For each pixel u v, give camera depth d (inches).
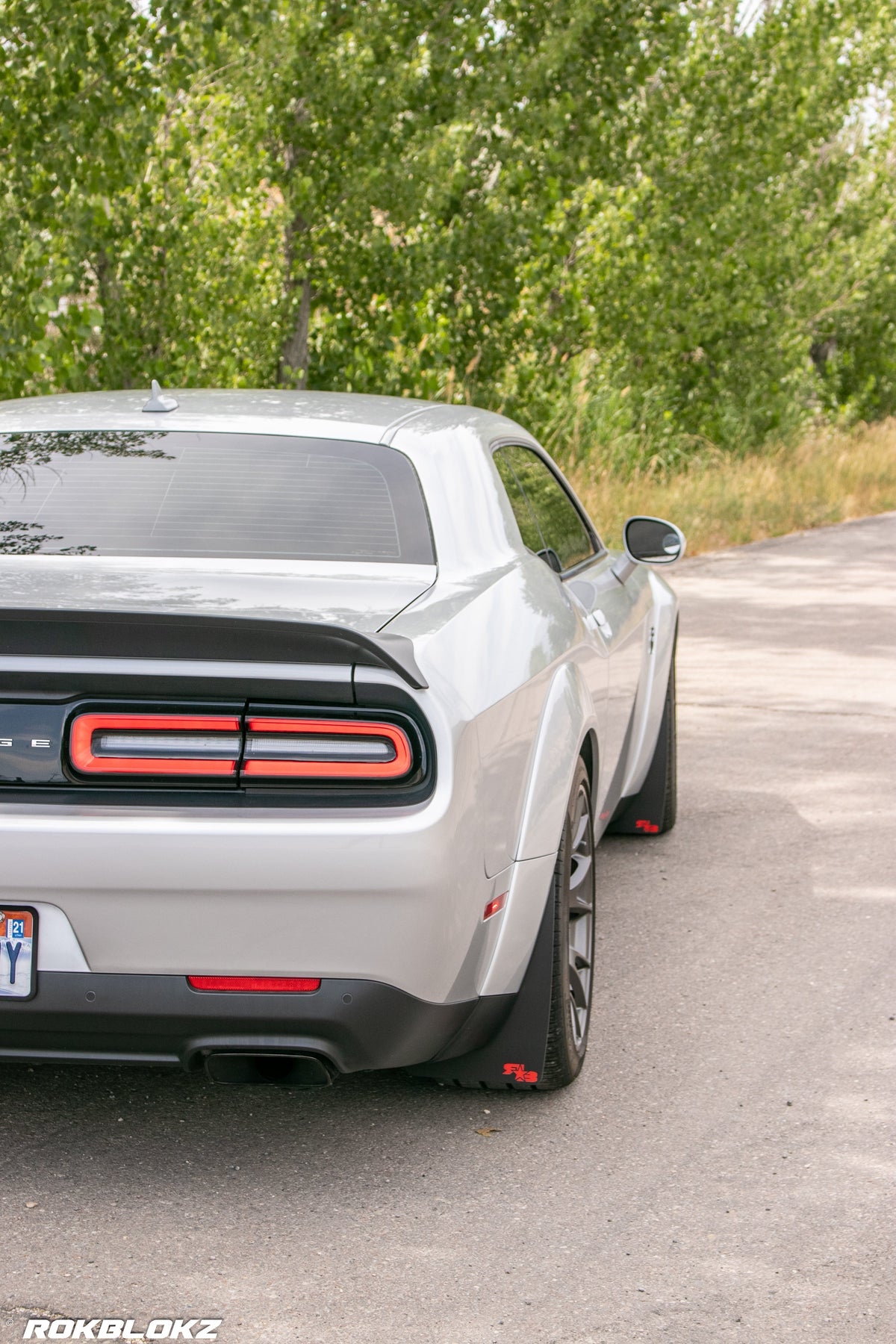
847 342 1205.7
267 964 110.4
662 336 796.0
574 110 591.2
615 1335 101.7
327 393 174.4
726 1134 133.6
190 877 108.3
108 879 108.7
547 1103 139.9
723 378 875.4
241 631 106.4
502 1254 112.6
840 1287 108.4
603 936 186.7
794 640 415.5
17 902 110.5
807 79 836.0
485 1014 128.8
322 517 140.2
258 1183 123.8
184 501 141.3
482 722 118.2
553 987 134.3
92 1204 119.6
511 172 574.9
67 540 135.2
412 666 108.5
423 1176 125.3
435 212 541.6
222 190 474.3
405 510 142.3
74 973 111.0
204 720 109.7
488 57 560.4
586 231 685.9
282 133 512.7
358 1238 114.9
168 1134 132.8
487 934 123.6
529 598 144.9
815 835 233.1
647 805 229.3
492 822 120.6
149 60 376.5
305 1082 118.6
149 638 107.4
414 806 110.5
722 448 878.4
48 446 151.4
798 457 926.4
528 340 647.1
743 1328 102.8
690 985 170.1
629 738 205.0
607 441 740.7
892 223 1072.2
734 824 239.5
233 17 392.8
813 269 1001.5
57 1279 108.1
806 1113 137.9
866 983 171.0
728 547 647.8
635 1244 114.4
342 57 496.4
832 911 196.7
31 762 110.0
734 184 811.4
